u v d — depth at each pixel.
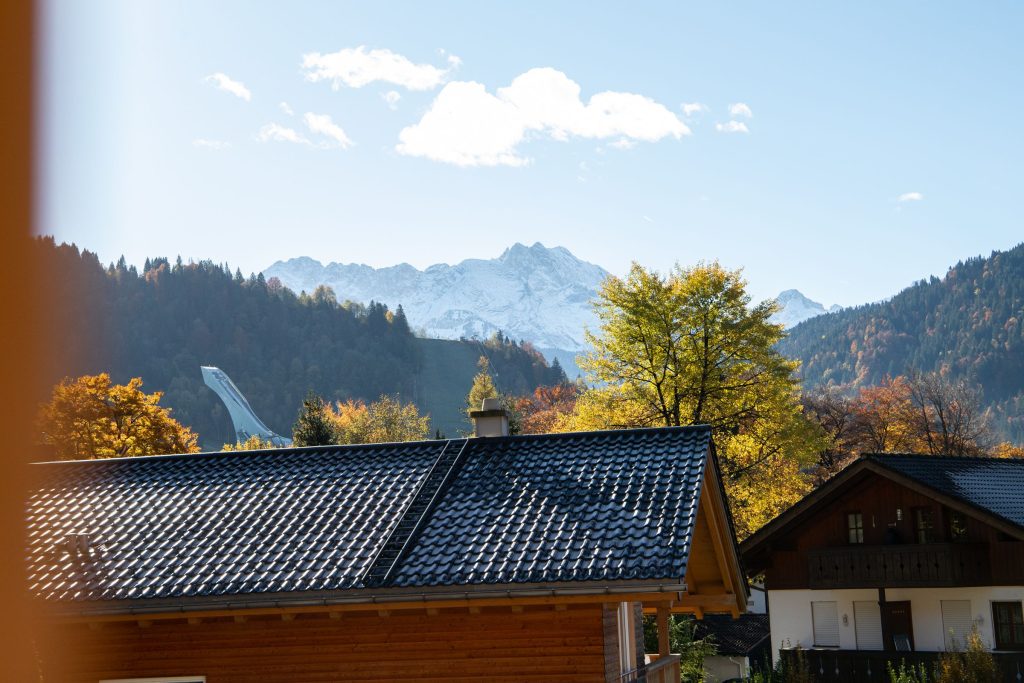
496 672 13.22
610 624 13.84
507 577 12.62
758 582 47.78
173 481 17.23
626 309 45.47
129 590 13.59
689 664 27.67
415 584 12.78
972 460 36.12
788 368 45.84
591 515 13.82
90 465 18.36
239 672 13.83
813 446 45.59
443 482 15.45
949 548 31.55
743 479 45.78
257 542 14.52
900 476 32.66
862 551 33.53
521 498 14.65
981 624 31.91
